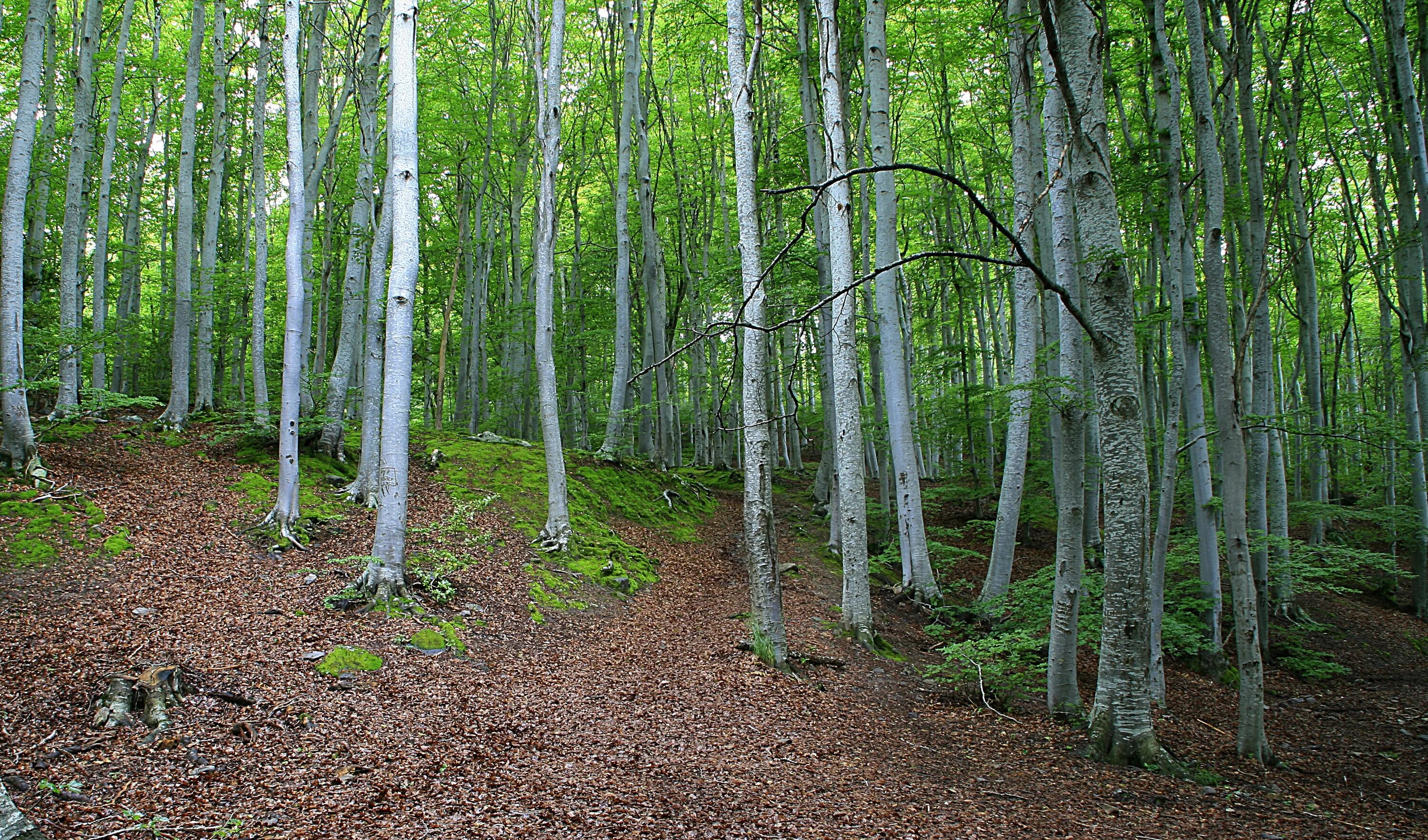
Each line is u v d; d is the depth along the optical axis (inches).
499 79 778.8
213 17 753.6
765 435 365.4
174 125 823.7
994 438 814.5
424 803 195.2
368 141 514.0
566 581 451.8
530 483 589.0
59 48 674.8
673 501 698.2
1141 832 224.8
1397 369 703.7
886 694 359.6
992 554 497.0
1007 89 558.9
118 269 712.4
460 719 261.4
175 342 540.4
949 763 281.1
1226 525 317.4
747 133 358.6
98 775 187.0
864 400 940.6
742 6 365.1
